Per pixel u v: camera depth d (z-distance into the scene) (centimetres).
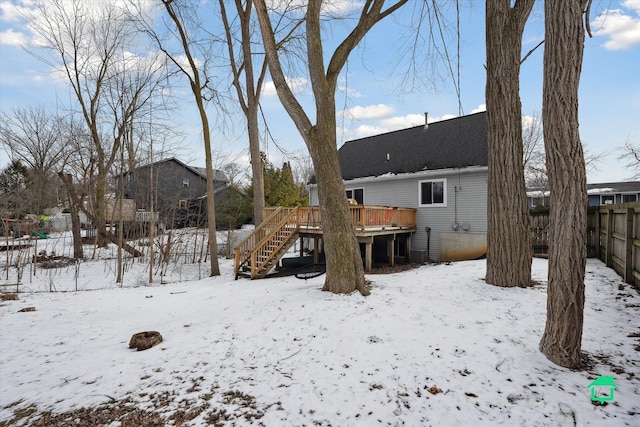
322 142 505
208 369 302
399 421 212
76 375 308
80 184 1638
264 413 229
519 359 274
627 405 210
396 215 1166
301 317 402
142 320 502
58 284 868
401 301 441
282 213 1052
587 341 303
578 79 261
